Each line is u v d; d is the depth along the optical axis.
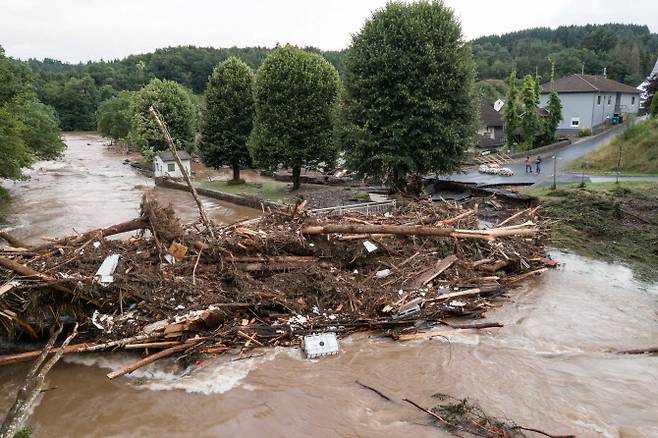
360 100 25.56
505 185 27.53
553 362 10.70
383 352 11.04
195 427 8.65
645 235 18.95
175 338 10.91
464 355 10.94
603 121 51.41
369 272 13.82
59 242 13.48
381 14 25.78
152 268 12.28
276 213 15.46
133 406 9.21
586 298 14.20
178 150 42.72
